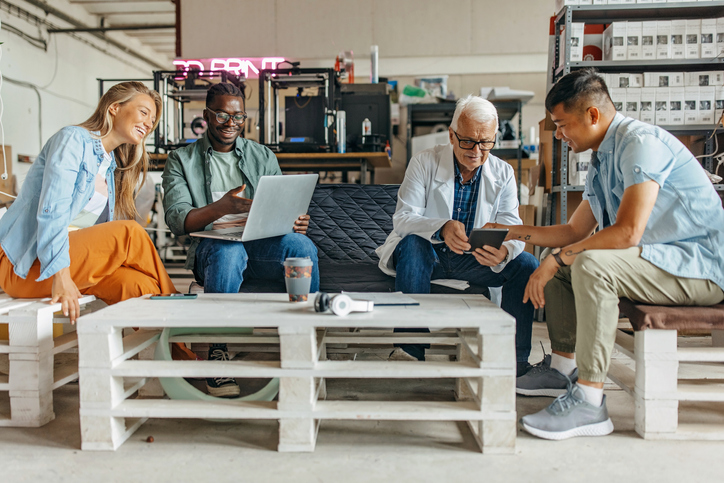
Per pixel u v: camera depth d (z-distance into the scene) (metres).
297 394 1.26
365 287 2.00
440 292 2.04
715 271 1.37
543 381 1.68
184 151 2.15
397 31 6.71
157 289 1.69
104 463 1.22
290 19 6.76
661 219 1.44
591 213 1.74
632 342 1.52
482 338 1.25
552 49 3.12
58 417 1.50
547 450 1.29
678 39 2.71
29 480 1.14
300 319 1.25
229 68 6.82
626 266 1.35
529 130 6.50
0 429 1.41
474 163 1.83
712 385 1.42
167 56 11.03
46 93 7.62
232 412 1.27
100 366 1.27
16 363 1.41
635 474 1.16
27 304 1.49
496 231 1.61
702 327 1.30
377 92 4.46
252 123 6.51
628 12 2.76
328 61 6.81
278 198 1.73
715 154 2.88
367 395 1.70
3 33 6.82
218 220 1.95
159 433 1.39
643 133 1.42
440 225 1.77
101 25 8.81
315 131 3.98
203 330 1.52
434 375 1.26
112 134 1.74
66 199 1.52
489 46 6.63
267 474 1.16
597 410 1.36
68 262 1.50
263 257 1.94
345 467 1.20
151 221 4.96
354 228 2.49
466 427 1.43
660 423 1.34
